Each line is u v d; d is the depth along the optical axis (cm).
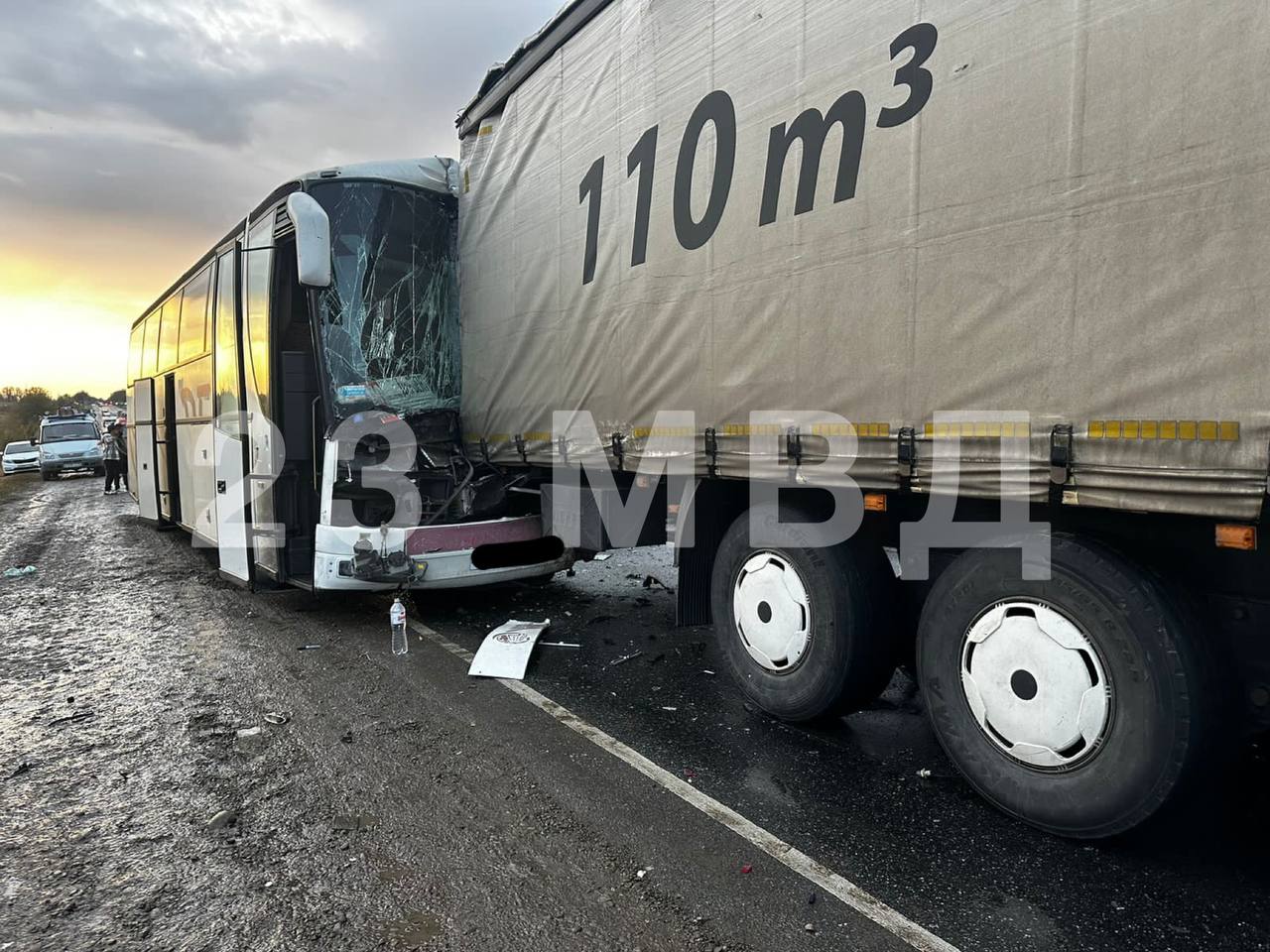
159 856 300
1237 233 218
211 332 794
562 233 530
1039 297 266
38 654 572
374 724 424
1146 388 239
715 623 452
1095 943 241
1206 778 263
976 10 282
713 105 400
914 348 308
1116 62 244
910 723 418
